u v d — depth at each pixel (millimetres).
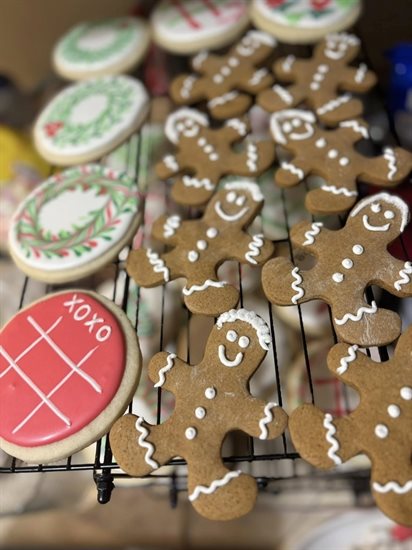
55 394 311
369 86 409
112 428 301
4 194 476
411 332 302
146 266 350
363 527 431
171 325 396
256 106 467
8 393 315
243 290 403
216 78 440
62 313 338
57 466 301
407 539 421
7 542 509
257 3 458
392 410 282
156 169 402
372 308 310
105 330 327
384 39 447
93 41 491
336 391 398
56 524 510
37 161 493
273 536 489
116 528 508
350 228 338
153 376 311
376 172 362
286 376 405
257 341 312
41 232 375
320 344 408
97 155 415
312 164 373
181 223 362
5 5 534
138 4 543
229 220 358
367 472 414
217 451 288
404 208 338
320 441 283
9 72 573
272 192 433
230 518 276
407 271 317
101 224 369
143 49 479
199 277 338
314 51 440
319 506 476
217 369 307
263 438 288
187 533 501
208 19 467
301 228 343
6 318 429
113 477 298
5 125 504
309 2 446
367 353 318
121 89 444
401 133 429
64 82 537
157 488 496
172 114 424
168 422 298
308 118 395
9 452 305
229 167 388
